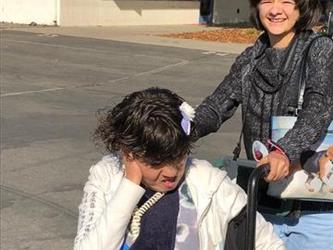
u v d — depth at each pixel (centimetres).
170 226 217
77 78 1304
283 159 227
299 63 262
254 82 275
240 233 222
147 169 202
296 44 266
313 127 241
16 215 535
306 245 270
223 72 1489
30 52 1659
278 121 256
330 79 255
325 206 267
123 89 1205
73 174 644
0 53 1611
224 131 852
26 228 512
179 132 198
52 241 491
